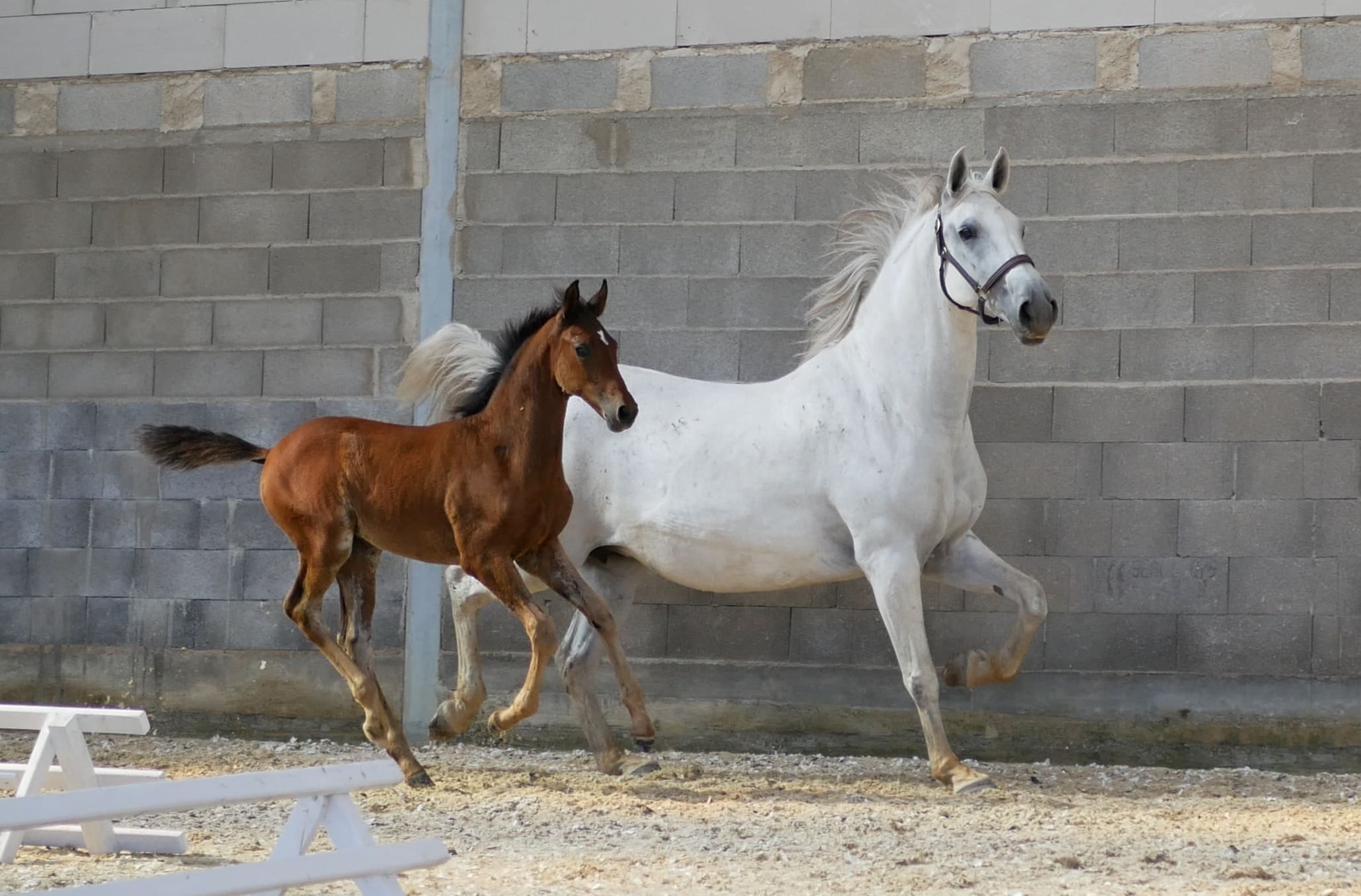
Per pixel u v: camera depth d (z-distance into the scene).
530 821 6.33
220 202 9.85
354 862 3.79
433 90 9.56
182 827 6.25
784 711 8.76
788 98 9.07
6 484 9.97
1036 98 8.72
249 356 9.73
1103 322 8.55
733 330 9.04
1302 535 8.23
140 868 5.34
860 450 7.28
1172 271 8.48
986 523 8.62
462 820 6.35
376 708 7.26
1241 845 5.81
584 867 5.31
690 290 9.11
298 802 4.10
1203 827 6.27
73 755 5.39
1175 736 8.31
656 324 9.14
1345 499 8.19
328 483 7.08
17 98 10.20
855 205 8.95
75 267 10.03
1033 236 8.66
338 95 9.73
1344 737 8.11
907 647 7.18
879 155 8.92
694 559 7.70
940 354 7.18
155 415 9.82
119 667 9.69
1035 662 8.51
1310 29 8.38
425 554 7.09
